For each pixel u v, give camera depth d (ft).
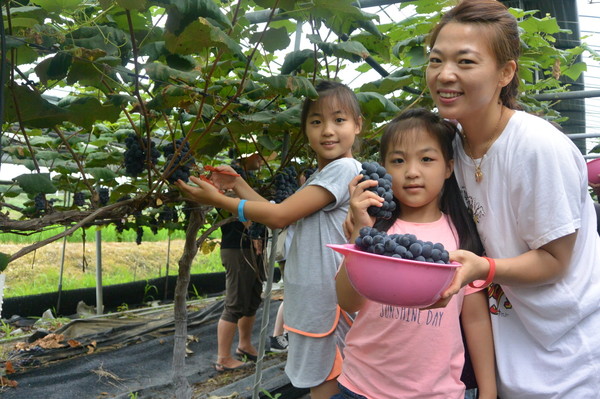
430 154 5.59
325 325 7.20
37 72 7.00
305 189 7.01
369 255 4.30
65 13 6.98
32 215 9.74
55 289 24.26
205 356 15.79
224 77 9.22
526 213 5.04
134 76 6.87
